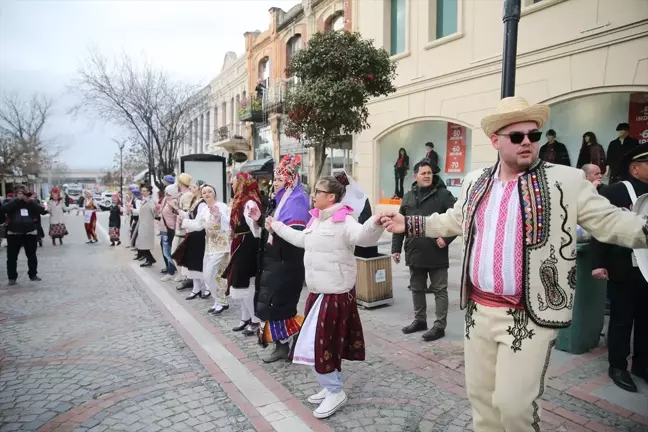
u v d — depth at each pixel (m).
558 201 1.94
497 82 9.48
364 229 2.82
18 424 3.05
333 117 7.80
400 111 12.06
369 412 3.18
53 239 13.40
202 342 4.70
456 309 5.71
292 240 3.59
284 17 18.14
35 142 28.98
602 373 3.69
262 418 3.12
